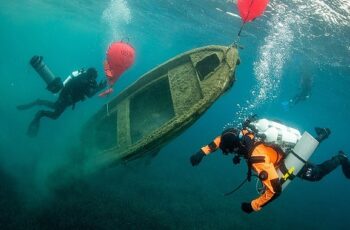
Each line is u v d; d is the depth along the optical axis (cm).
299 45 1870
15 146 1444
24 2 3038
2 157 1301
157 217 1198
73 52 10756
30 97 2720
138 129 824
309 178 526
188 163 2402
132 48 659
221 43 2630
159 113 835
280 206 2264
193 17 2103
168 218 1244
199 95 635
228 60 627
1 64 4412
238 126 472
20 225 890
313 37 1628
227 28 2106
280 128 457
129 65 663
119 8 2441
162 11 2200
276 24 1647
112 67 659
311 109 4422
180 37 3006
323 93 3016
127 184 1480
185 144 3195
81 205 1089
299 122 7731
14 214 939
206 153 468
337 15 1282
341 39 1512
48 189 1123
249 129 460
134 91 854
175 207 1402
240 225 1477
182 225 1248
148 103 862
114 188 1345
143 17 2602
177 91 695
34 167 1257
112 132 857
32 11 3562
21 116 2002
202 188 1855
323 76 2372
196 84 667
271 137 445
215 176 2330
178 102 663
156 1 1984
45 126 1888
